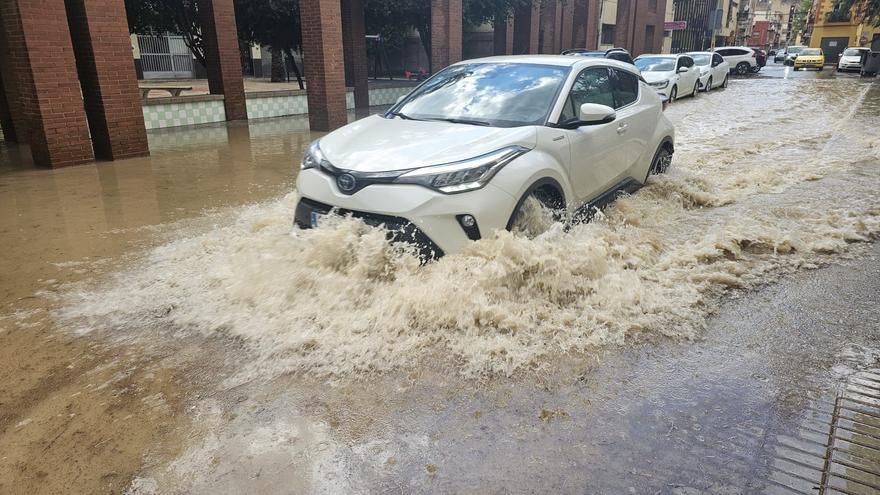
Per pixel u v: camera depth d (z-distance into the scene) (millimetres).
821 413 2822
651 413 2830
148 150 9820
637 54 37906
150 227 5754
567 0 29031
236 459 2557
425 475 2457
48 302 4086
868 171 7770
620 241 4746
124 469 2504
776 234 5102
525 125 4578
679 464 2496
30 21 8211
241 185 7621
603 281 4027
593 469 2477
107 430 2754
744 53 34312
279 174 8336
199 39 17453
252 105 15641
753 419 2781
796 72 39375
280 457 2568
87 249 5129
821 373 3160
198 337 3578
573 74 5176
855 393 2984
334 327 3564
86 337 3605
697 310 3824
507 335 3482
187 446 2641
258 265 4176
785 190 6844
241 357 3354
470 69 5574
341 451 2602
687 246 4844
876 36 36531
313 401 2953
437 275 3805
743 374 3148
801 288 4199
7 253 5051
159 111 13430
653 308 3799
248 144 11109
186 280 4371
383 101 20797
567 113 4934
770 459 2521
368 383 3086
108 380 3158
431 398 2961
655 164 6777
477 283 3760
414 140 4340
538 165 4324
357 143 4469
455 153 4055
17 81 8641
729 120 13664
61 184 7691
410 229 3861
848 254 4832
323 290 3871
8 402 2973
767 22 108562
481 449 2604
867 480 2398
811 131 11570
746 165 8359
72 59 8742
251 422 2801
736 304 3949
